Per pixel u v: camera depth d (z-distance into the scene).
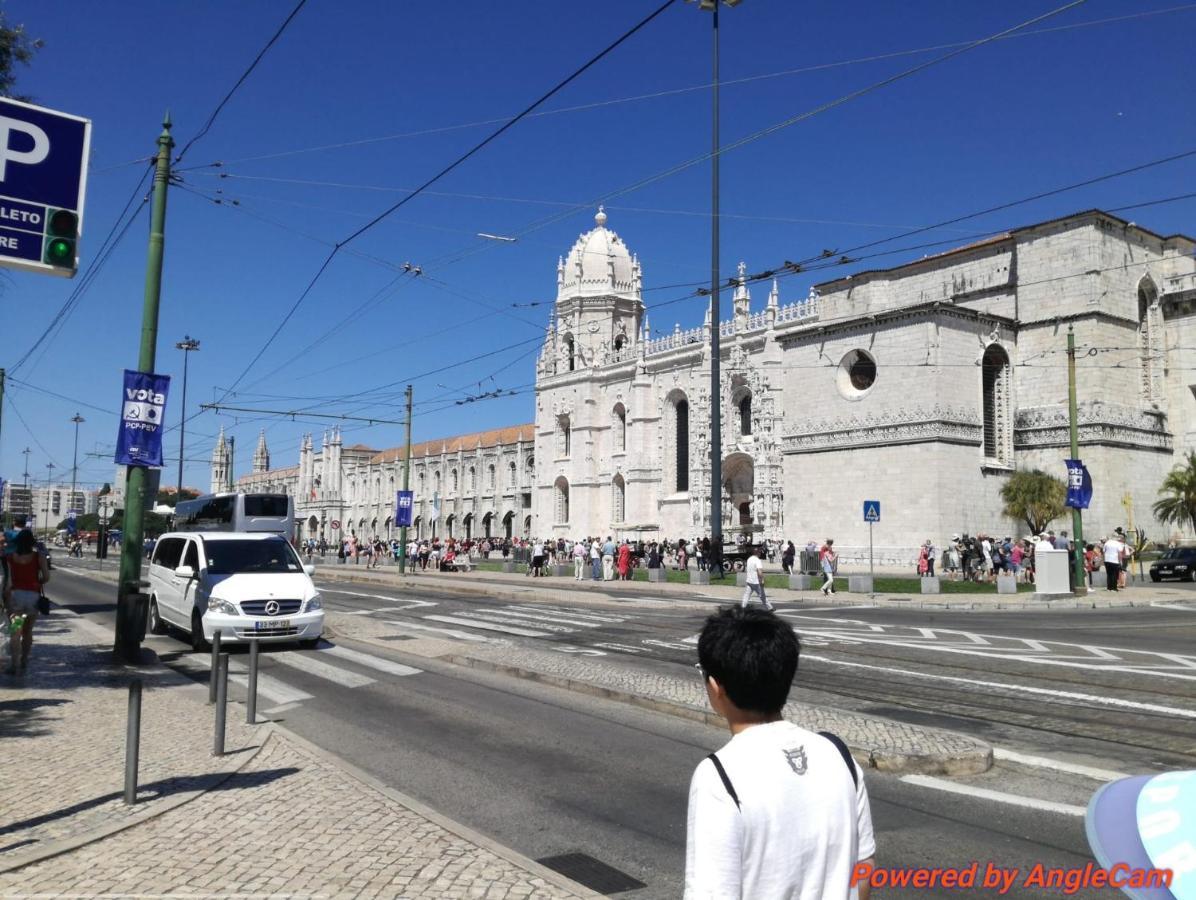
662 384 75.88
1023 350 51.06
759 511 62.44
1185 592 33.94
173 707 11.84
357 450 138.12
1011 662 15.94
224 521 41.09
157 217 17.58
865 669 15.26
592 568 47.50
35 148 8.70
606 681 13.41
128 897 5.38
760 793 2.65
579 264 88.44
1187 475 46.78
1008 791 8.20
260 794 7.65
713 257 35.25
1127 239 50.69
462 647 17.64
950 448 47.19
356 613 27.00
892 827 7.20
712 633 3.05
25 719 10.88
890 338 49.31
